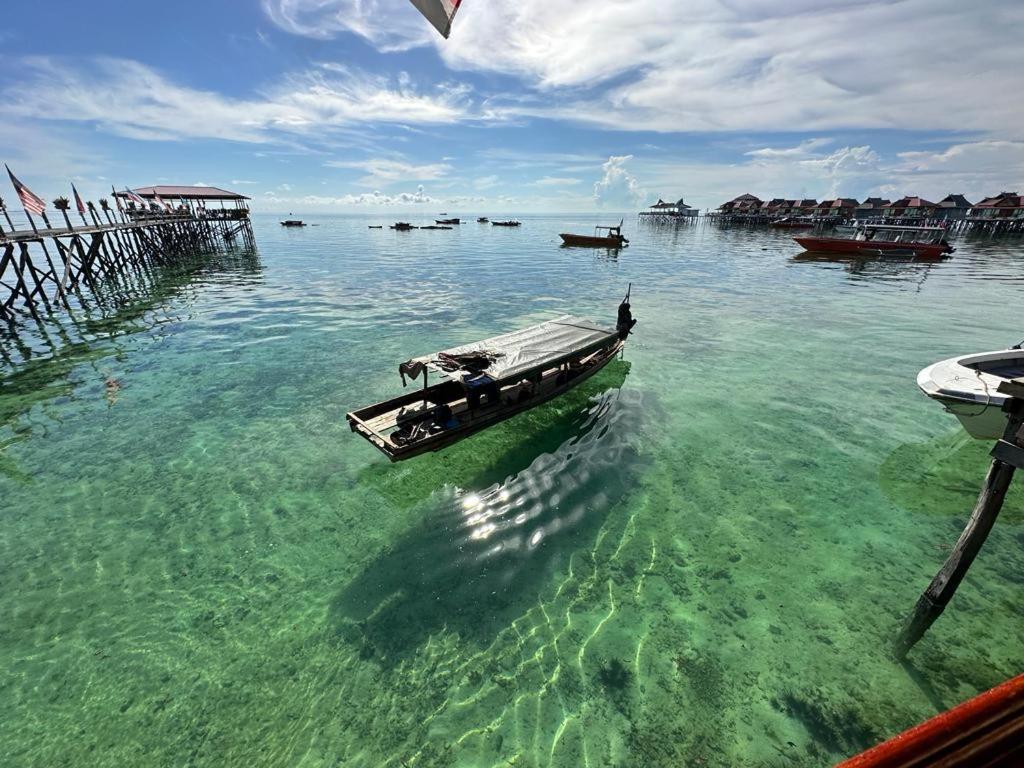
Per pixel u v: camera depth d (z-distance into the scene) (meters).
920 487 11.34
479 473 12.11
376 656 7.53
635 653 7.51
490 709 6.77
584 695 6.93
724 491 11.31
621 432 13.92
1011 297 31.33
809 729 6.42
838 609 8.17
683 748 6.27
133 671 7.31
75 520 10.46
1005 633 7.58
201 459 12.67
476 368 12.46
